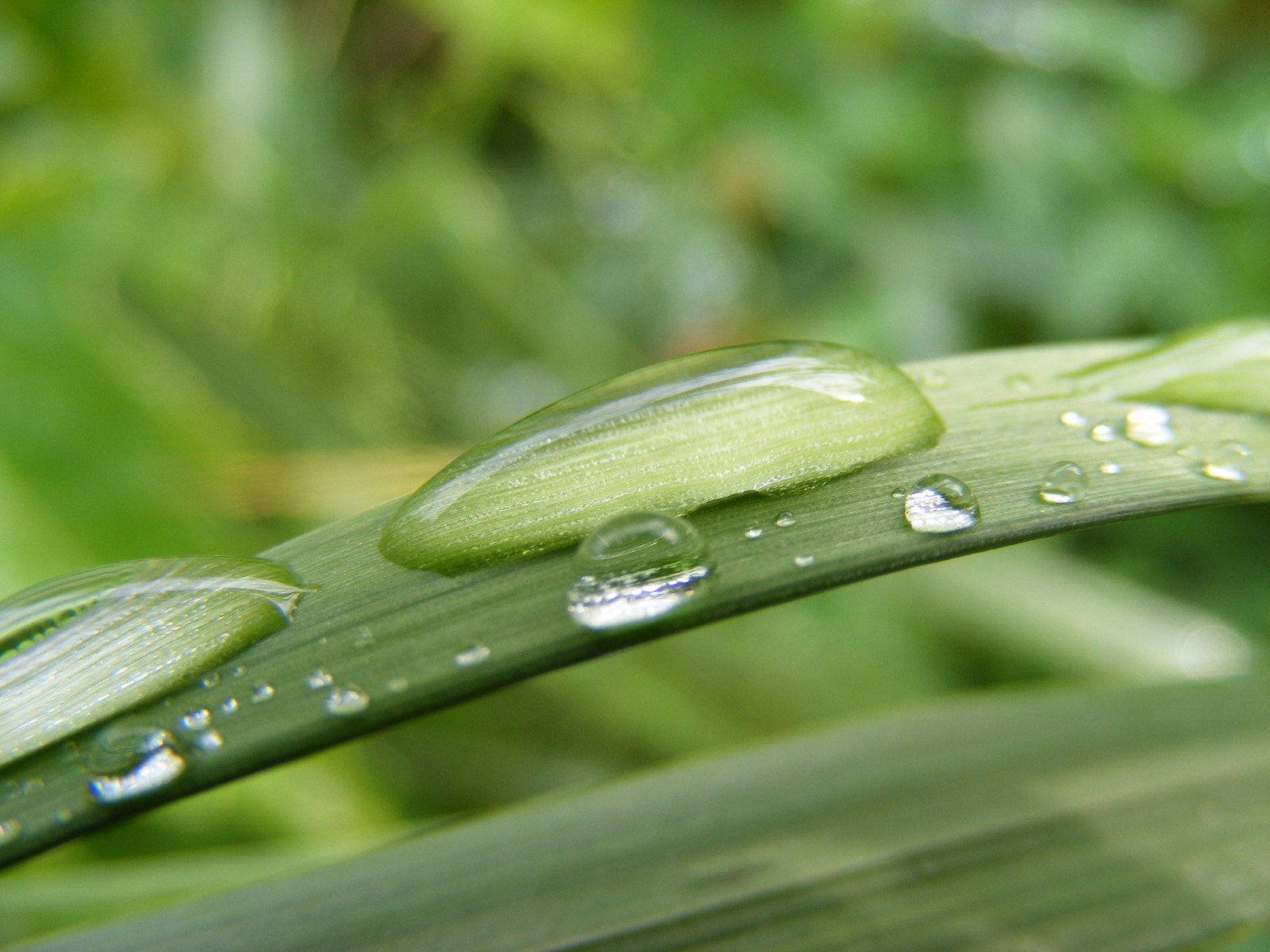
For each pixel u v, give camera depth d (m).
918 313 0.25
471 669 0.08
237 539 0.18
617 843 0.09
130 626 0.09
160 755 0.08
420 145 0.26
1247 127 0.25
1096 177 0.25
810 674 0.18
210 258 0.22
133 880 0.11
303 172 0.24
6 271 0.18
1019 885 0.09
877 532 0.09
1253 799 0.10
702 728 0.17
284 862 0.11
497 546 0.09
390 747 0.17
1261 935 0.11
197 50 0.23
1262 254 0.24
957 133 0.26
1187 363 0.09
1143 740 0.10
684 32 0.27
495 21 0.25
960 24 0.27
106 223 0.21
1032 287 0.25
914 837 0.09
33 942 0.09
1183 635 0.19
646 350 0.27
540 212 0.29
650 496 0.09
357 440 0.20
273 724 0.08
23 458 0.16
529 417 0.09
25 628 0.09
